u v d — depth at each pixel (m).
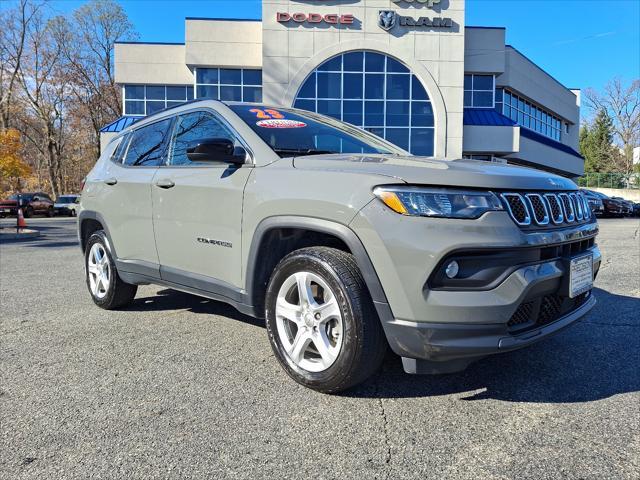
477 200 2.49
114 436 2.41
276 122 3.57
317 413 2.64
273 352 3.29
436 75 25.11
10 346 3.76
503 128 26.34
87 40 45.03
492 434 2.43
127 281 4.42
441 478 2.07
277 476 2.09
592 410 2.67
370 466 2.16
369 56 24.89
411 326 2.46
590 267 3.07
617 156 64.38
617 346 3.71
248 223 3.12
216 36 26.02
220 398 2.83
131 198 4.20
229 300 3.36
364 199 2.58
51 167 48.09
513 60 30.14
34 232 16.00
